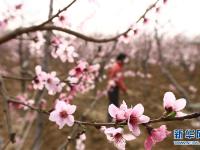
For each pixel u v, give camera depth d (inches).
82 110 408.2
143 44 745.6
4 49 884.0
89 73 151.9
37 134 161.5
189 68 968.9
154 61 837.8
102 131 88.0
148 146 70.8
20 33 142.7
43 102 168.2
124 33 149.6
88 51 403.5
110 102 358.9
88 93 460.4
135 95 559.5
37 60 534.0
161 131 70.1
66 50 147.5
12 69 714.2
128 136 71.9
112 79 352.2
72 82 139.3
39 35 151.2
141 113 68.3
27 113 197.0
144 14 142.8
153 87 675.4
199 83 836.0
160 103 581.6
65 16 135.5
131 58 797.2
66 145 105.1
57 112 78.0
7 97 115.2
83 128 77.8
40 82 133.6
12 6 183.5
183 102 67.2
